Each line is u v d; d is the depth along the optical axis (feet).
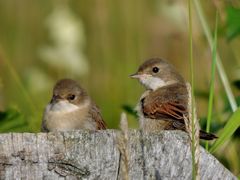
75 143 26.91
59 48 57.98
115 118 59.52
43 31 69.41
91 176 26.89
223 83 38.65
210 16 50.08
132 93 62.34
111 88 62.59
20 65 68.13
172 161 27.30
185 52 63.31
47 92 54.03
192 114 25.25
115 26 66.44
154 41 65.26
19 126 38.04
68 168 26.86
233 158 39.96
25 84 54.19
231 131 30.53
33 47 69.15
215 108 41.52
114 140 26.91
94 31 66.39
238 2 45.42
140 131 27.40
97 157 26.91
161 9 54.34
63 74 57.77
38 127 42.09
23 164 26.71
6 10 69.72
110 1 66.90
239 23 40.70
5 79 54.29
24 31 69.67
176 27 52.39
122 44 65.87
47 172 26.78
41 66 63.00
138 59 65.16
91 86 62.80
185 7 50.70
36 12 69.97
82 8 67.05
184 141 27.32
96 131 27.02
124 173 23.30
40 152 26.78
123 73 64.18
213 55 33.12
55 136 26.91
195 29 47.78
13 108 38.32
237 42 48.47
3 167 26.61
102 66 64.49
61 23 58.18
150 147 27.32
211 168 27.58
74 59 57.82
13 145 26.68
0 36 69.00
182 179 27.30
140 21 66.33
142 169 27.25
